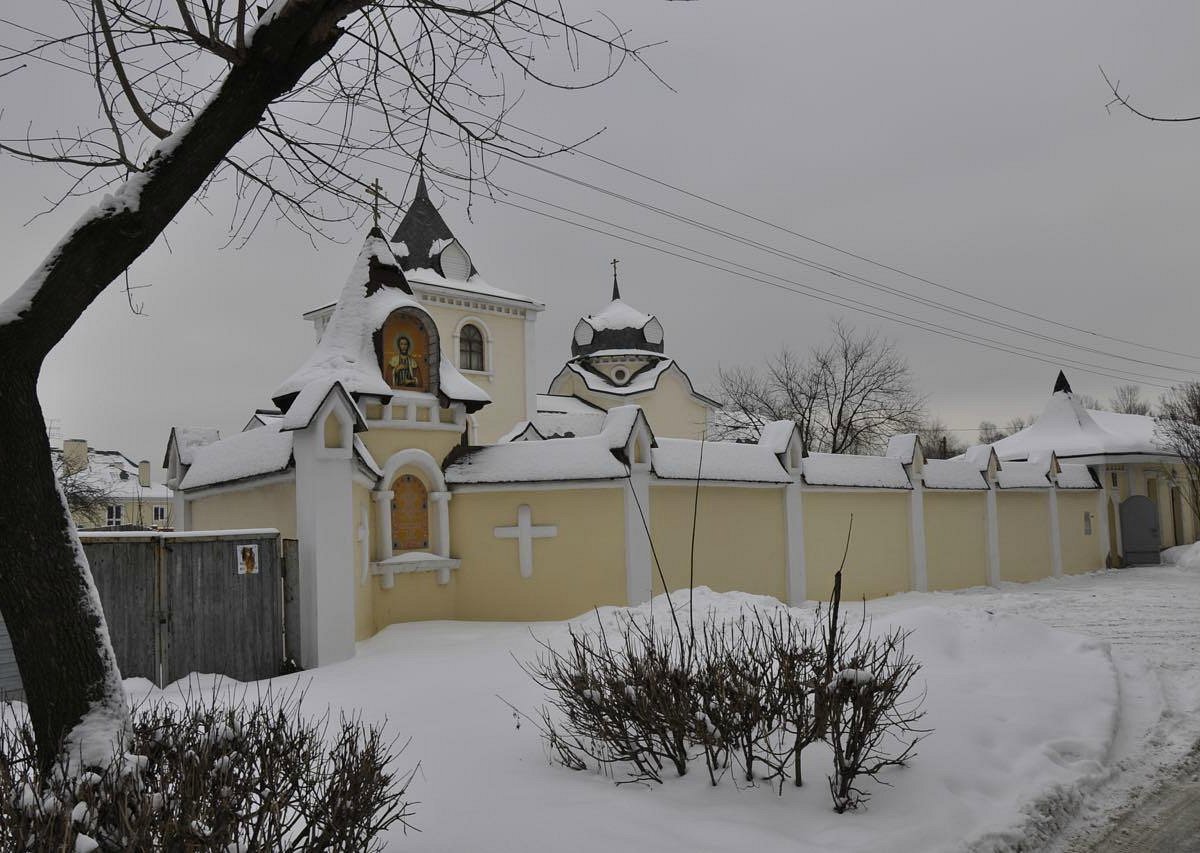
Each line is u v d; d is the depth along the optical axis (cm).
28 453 417
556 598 1614
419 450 1627
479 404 1747
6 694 905
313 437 1216
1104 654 1042
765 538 1942
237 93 466
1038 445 3628
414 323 1664
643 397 3947
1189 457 3366
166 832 340
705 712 590
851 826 511
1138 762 727
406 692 899
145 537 1048
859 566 2164
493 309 3384
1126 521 3309
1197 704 915
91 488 5147
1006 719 756
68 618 418
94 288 444
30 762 408
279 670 1155
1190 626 1483
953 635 1074
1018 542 2716
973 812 561
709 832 500
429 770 616
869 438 4419
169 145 459
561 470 1627
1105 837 575
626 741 596
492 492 1659
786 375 4309
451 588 1655
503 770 615
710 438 4153
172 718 457
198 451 1759
